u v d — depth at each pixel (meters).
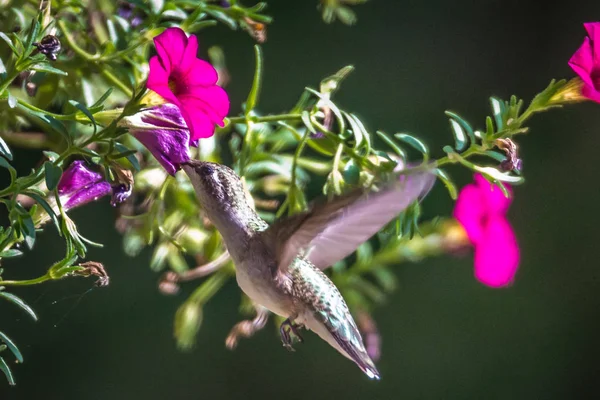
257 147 2.04
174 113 1.98
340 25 2.25
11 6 2.03
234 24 2.04
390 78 2.26
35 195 1.97
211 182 2.00
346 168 2.02
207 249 2.05
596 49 2.00
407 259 2.07
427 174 1.97
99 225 2.18
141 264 2.19
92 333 2.19
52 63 2.02
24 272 2.17
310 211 1.99
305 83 2.24
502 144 2.01
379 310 2.26
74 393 2.19
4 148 1.97
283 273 2.00
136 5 2.02
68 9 2.03
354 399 2.25
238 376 2.23
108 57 2.03
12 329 2.18
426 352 2.26
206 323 2.22
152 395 2.20
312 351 2.25
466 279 2.28
